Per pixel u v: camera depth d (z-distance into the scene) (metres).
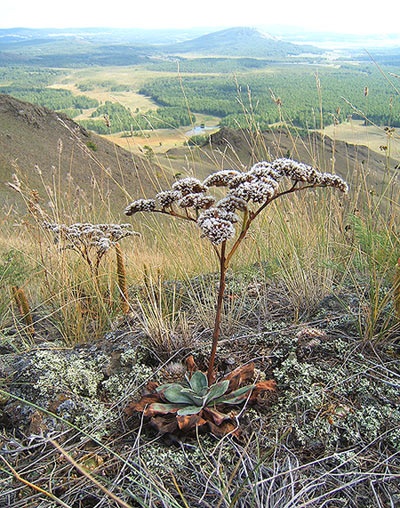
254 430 2.37
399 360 2.76
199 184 2.38
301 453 2.23
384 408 2.41
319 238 4.31
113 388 2.75
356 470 2.10
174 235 4.79
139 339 3.13
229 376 2.68
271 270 3.97
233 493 2.00
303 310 3.47
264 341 3.07
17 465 2.26
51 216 4.26
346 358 2.79
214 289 3.89
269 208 4.57
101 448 2.32
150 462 2.20
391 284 3.40
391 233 3.54
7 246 5.03
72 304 3.62
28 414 2.54
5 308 3.84
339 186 2.27
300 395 2.53
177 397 2.48
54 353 3.10
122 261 3.61
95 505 1.98
